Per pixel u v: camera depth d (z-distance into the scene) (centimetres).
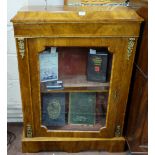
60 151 136
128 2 123
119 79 117
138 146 117
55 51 117
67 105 135
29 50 108
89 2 121
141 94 111
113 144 134
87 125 137
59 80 125
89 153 135
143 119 110
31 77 114
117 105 124
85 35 104
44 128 129
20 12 107
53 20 100
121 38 107
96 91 125
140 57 111
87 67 124
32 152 134
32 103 121
